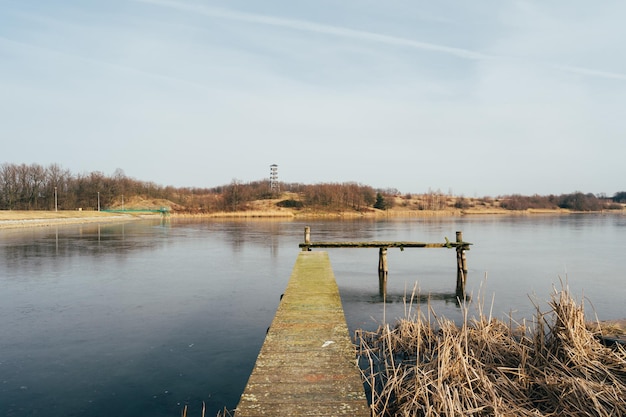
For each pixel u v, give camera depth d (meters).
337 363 5.62
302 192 128.38
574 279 17.97
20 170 93.31
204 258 24.05
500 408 5.48
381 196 110.06
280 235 39.97
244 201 106.94
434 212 106.75
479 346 7.43
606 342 7.55
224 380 7.72
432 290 16.09
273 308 12.81
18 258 23.59
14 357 8.80
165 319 11.61
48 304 13.25
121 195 109.69
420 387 5.79
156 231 45.53
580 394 5.65
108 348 9.34
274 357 5.83
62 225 55.75
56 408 6.67
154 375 7.93
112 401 6.91
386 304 13.74
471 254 26.66
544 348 7.11
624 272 19.80
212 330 10.63
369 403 6.36
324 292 9.88
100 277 17.98
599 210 127.25
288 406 4.44
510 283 17.25
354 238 34.97
